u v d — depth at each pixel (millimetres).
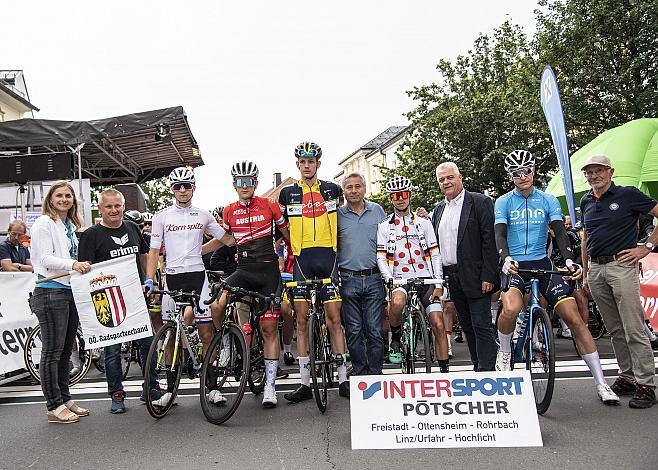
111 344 4773
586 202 4820
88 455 3695
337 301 5000
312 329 4574
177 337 4781
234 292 4664
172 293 4758
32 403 5371
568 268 4293
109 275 4805
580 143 17656
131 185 12125
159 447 3816
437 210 5195
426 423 3740
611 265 4539
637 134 10797
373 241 5133
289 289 5203
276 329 4953
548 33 18156
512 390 3803
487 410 3754
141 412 4828
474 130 21016
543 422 4051
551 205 4598
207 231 5211
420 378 3871
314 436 3961
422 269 5172
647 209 4504
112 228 5039
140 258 5383
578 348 4629
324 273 4969
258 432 4098
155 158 13891
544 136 19781
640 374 4352
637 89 16875
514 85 21094
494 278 4672
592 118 17562
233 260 6566
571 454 3391
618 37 17328
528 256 4602
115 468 3432
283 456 3553
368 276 5090
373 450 3637
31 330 6379
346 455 3545
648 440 3559
